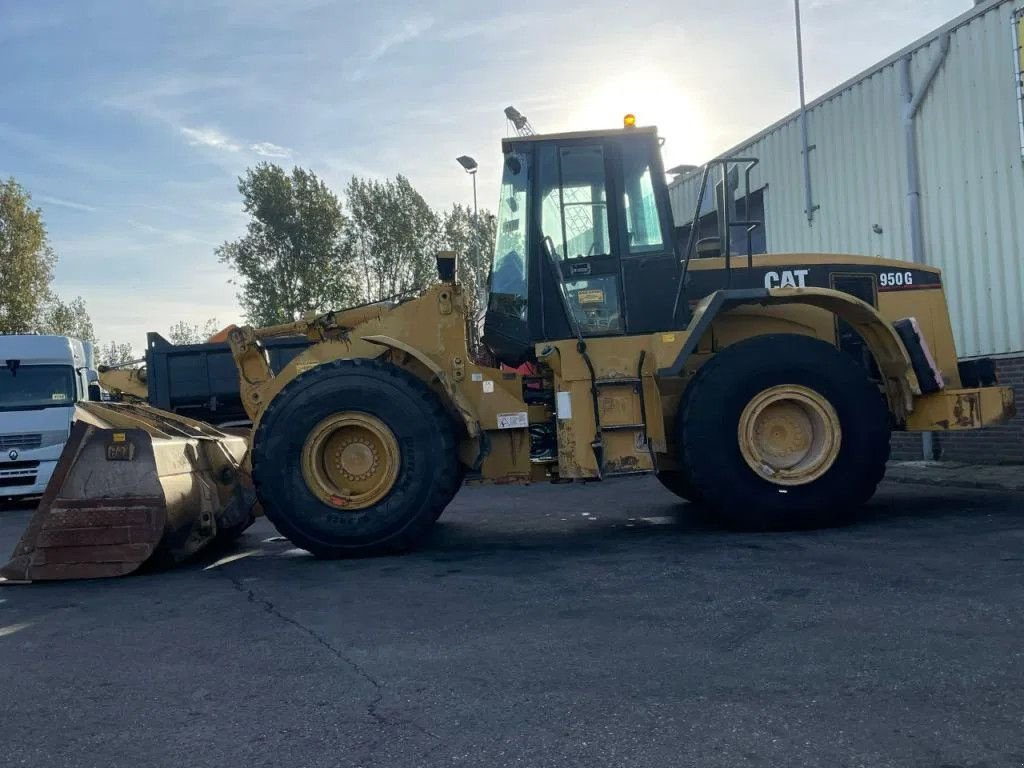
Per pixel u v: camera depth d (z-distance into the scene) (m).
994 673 3.31
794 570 5.12
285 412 6.41
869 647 3.66
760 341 6.69
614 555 5.95
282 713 3.25
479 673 3.58
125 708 3.39
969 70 10.34
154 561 6.29
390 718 3.15
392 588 5.24
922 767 2.61
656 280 6.91
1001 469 9.93
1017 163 9.77
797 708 3.06
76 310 56.12
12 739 3.11
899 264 7.80
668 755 2.75
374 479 6.50
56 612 5.06
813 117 13.08
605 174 6.96
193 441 6.97
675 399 7.05
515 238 7.02
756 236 14.77
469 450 6.74
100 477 6.13
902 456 11.73
